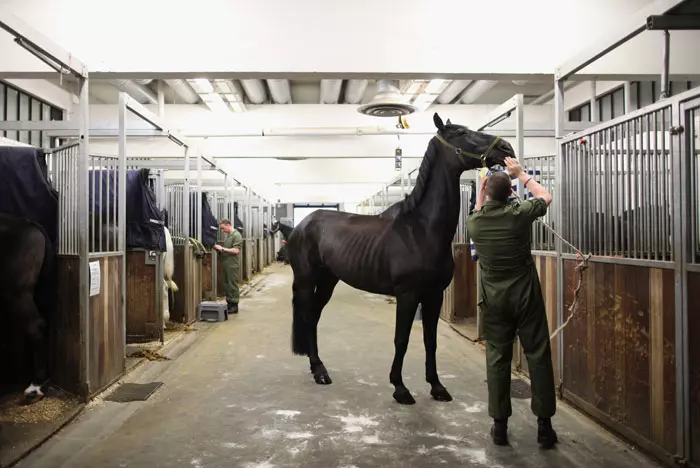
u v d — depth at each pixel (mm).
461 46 4297
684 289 2164
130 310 5094
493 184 2576
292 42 4242
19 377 3578
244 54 4219
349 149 9008
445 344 5031
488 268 2566
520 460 2432
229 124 8828
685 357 2162
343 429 2830
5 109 6902
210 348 4922
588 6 4312
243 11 4211
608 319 2762
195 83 6820
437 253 3088
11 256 3055
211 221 7480
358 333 5699
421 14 4285
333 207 22203
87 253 3184
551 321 3514
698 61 4312
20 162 3361
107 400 3311
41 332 3189
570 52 4309
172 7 4191
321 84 7828
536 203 2523
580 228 3084
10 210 3379
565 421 2895
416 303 3176
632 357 2549
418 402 3273
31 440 2619
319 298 4000
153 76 4328
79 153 3154
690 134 2182
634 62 4320
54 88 7875
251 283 11375
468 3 4293
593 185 2963
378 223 3469
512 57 4312
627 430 2594
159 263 5055
